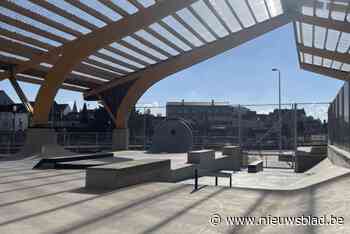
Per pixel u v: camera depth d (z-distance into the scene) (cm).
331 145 2628
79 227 620
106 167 1070
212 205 802
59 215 710
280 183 1683
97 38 2345
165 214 716
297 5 1898
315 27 2108
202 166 2117
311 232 577
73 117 8044
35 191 993
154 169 1320
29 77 2980
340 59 2491
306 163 2767
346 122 1758
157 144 3142
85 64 2909
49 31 2233
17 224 641
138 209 762
